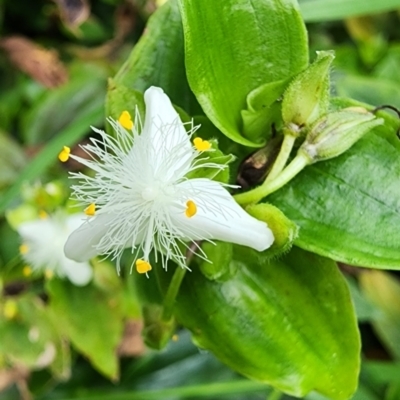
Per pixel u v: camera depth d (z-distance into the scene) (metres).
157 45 0.08
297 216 0.07
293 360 0.07
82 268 0.11
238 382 0.12
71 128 0.11
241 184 0.07
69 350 0.13
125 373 0.13
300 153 0.07
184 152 0.07
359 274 0.12
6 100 0.14
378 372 0.12
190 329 0.08
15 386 0.13
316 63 0.07
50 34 0.14
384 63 0.13
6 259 0.12
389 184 0.07
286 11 0.07
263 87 0.07
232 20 0.07
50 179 0.13
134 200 0.07
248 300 0.07
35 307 0.12
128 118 0.07
